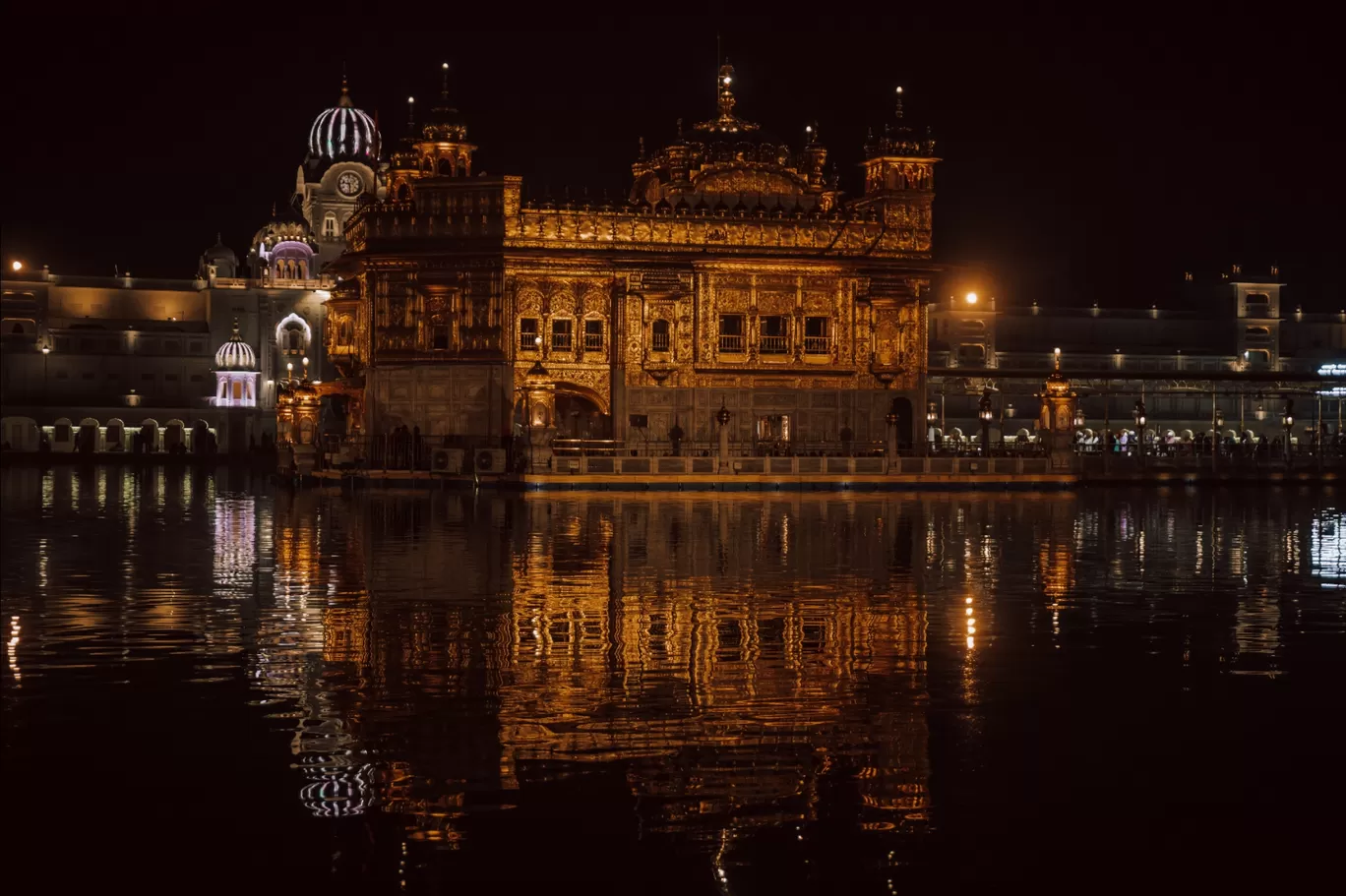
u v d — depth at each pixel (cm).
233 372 11194
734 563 2975
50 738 1432
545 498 5484
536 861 1112
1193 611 2298
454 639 1981
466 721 1502
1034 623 2162
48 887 1060
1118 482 7244
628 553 3159
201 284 11688
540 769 1333
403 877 1080
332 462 6556
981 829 1188
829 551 3241
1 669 1764
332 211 12056
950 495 6022
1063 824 1199
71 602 2333
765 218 7412
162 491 5925
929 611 2277
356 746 1406
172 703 1579
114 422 10800
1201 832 1182
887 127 7575
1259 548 3419
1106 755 1391
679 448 6969
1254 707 1588
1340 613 2286
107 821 1191
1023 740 1445
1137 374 7938
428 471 6294
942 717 1537
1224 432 10888
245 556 3064
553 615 2206
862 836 1170
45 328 11112
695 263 7256
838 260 7388
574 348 7188
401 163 7494
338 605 2303
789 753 1388
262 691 1639
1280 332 11844
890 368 7494
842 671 1772
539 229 7175
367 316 7238
